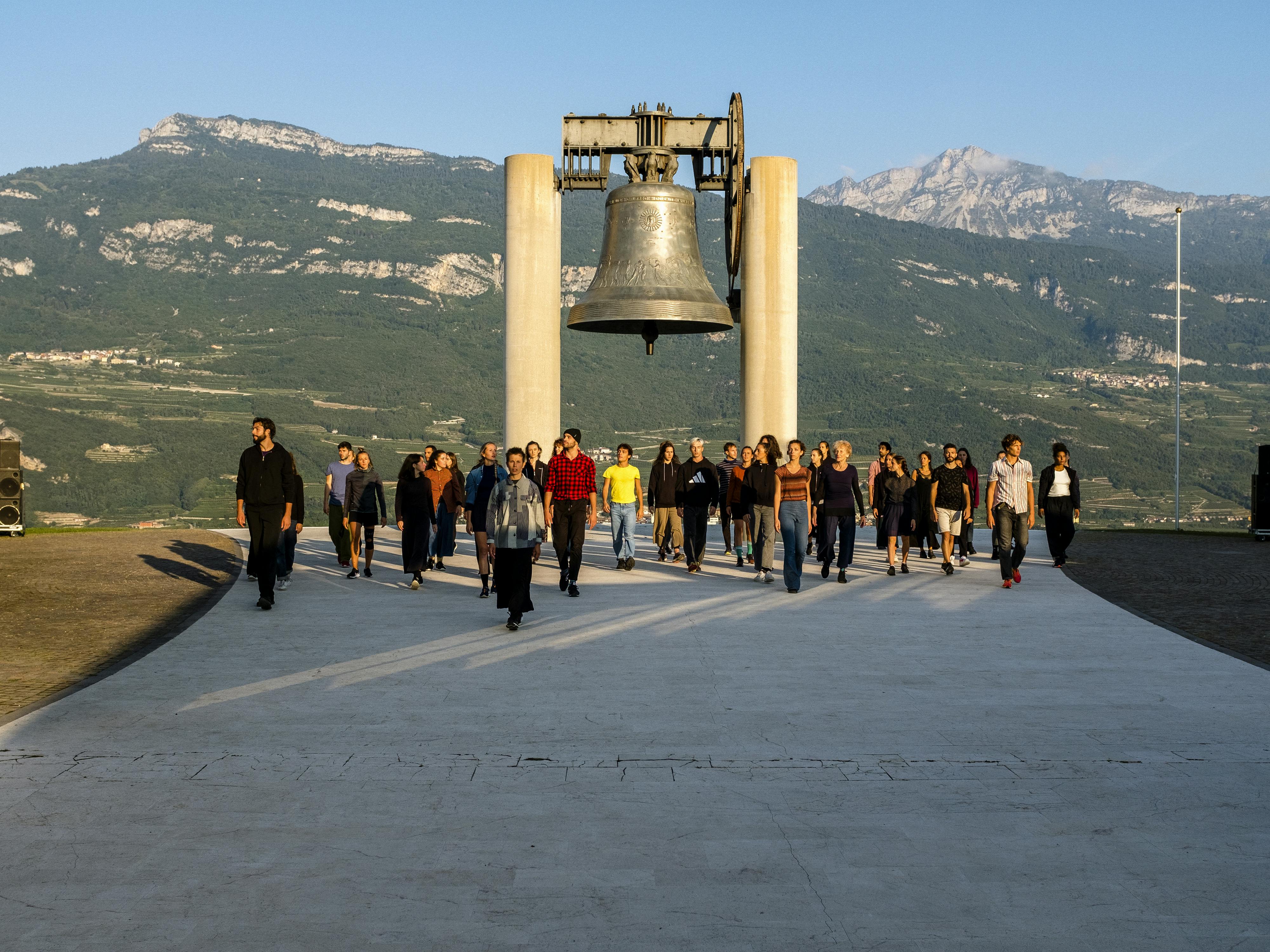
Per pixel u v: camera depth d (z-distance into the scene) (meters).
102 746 6.53
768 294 22.41
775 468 14.88
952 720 7.24
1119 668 9.03
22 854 4.74
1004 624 11.43
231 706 7.62
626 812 5.32
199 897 4.29
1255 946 3.91
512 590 10.88
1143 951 3.87
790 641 10.35
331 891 4.35
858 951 3.86
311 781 5.82
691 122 19.98
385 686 8.28
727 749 6.50
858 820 5.22
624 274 14.21
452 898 4.29
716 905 4.23
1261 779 5.91
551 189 21.62
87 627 11.16
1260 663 9.30
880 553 19.83
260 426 12.55
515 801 5.49
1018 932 4.00
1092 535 25.70
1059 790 5.70
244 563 17.50
